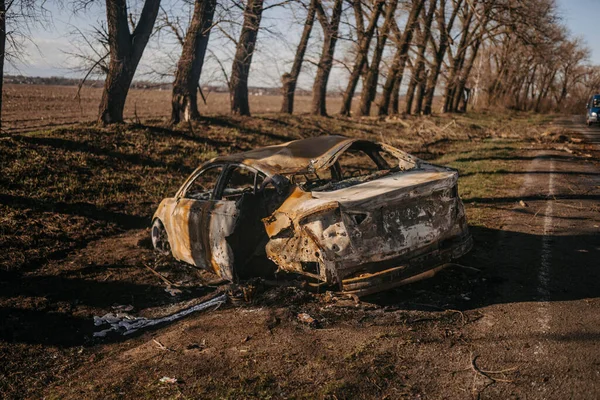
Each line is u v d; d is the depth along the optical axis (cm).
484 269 547
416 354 373
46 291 580
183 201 629
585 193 955
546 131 2536
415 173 527
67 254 723
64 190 955
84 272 642
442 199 489
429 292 489
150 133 1417
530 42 3316
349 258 432
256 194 520
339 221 434
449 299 471
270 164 524
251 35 1927
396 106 3722
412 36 2812
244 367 377
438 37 3572
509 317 423
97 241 789
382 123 2667
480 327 409
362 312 456
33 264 676
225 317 480
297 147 561
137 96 6103
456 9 3594
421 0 2741
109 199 972
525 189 1029
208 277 609
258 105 6247
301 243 451
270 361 382
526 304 447
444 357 365
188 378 369
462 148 1970
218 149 1446
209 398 337
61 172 1030
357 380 342
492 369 344
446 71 3794
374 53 2866
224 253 543
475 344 381
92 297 561
